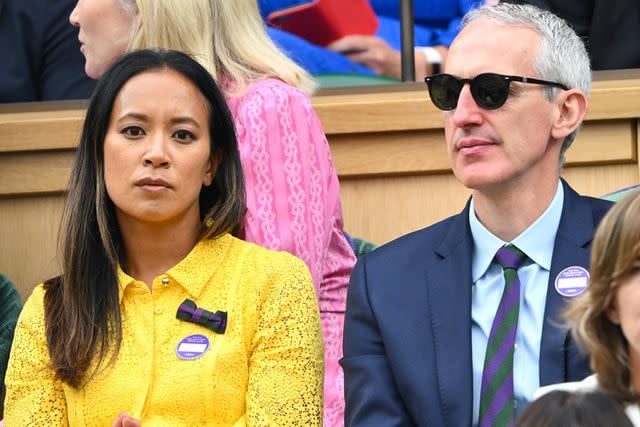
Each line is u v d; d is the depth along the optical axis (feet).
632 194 28.45
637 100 48.91
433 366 34.30
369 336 35.60
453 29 62.13
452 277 35.29
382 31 64.59
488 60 34.96
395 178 50.49
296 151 40.88
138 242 35.37
